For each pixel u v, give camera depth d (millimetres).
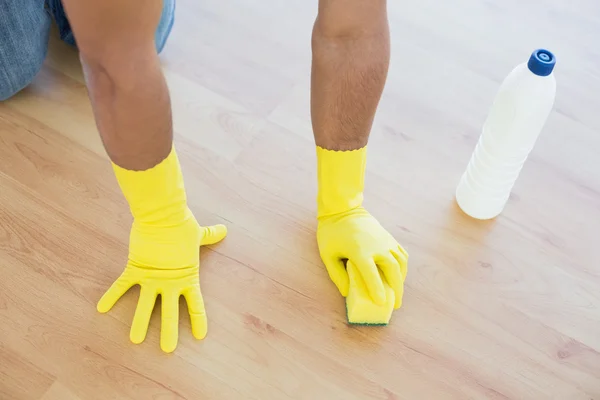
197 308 1104
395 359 1106
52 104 1361
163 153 950
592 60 1562
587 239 1274
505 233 1271
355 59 943
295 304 1151
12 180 1244
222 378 1065
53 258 1163
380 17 924
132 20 764
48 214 1211
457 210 1297
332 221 1193
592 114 1465
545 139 1412
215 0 1590
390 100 1449
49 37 1372
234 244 1212
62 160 1281
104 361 1067
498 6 1643
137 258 1116
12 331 1082
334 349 1108
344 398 1062
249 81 1451
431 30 1583
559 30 1612
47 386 1037
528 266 1229
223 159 1321
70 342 1081
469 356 1118
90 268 1161
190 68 1458
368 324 1130
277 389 1062
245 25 1551
